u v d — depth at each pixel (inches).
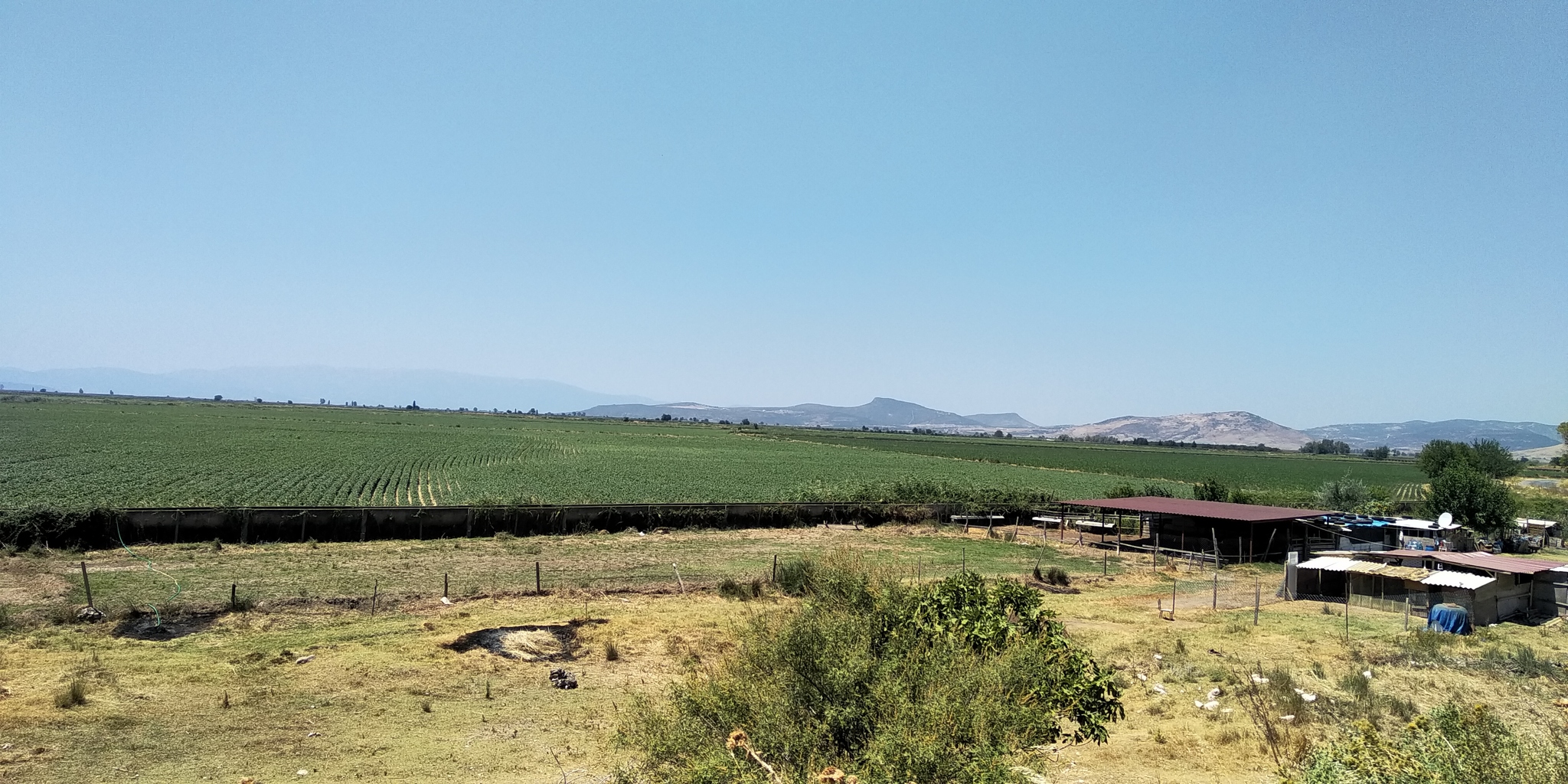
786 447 5713.6
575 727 601.9
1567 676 727.1
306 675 708.7
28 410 5940.0
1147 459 6299.2
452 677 719.7
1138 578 1466.5
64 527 1267.2
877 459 4658.0
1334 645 885.2
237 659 745.0
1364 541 1792.6
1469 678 732.7
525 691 689.0
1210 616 1093.8
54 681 653.9
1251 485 3639.3
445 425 7332.7
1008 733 377.7
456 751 551.8
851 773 346.6
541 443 5059.1
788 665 398.6
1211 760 529.7
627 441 5733.3
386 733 584.7
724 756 342.6
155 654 752.3
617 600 1070.4
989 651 483.8
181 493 1955.0
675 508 1766.7
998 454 6136.8
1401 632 975.0
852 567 543.2
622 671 756.0
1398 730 534.6
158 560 1209.4
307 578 1127.0
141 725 575.2
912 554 1610.5
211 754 531.5
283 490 2132.1
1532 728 549.6
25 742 530.0
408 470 3016.7
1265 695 665.0
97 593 986.7
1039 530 2097.7
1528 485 3814.0
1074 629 978.1
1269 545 1749.5
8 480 2098.9
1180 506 1857.8
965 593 556.1
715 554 1494.8
